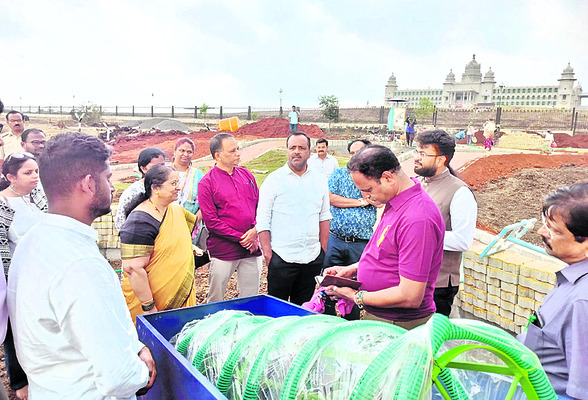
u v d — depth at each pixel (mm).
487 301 4617
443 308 3410
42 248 1570
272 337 1739
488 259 4578
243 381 1747
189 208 4785
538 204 11664
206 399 1580
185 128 30312
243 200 4250
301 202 4105
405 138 22969
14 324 1658
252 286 4426
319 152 6320
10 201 3469
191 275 3229
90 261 1563
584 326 1709
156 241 3039
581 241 1865
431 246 2297
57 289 1505
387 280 2504
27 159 3502
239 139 25141
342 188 4711
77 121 36250
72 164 1595
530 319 2016
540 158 16828
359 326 1618
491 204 11773
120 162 18828
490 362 1602
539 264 4254
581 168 15352
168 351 1946
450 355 1296
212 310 2605
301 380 1467
